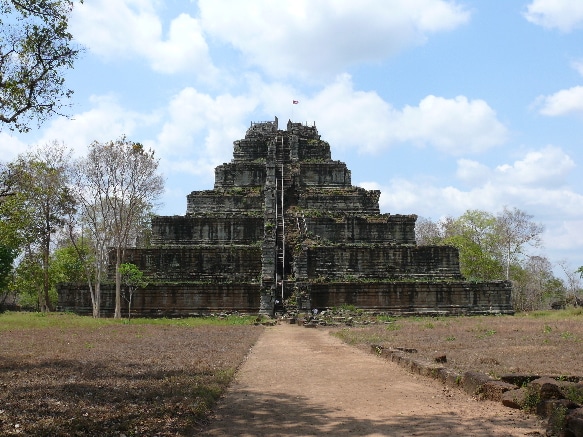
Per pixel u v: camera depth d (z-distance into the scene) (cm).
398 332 3272
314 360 2116
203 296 5344
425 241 9281
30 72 1888
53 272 6762
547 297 9088
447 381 1520
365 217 6091
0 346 2523
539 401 1132
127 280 5281
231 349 2427
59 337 3008
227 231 6016
